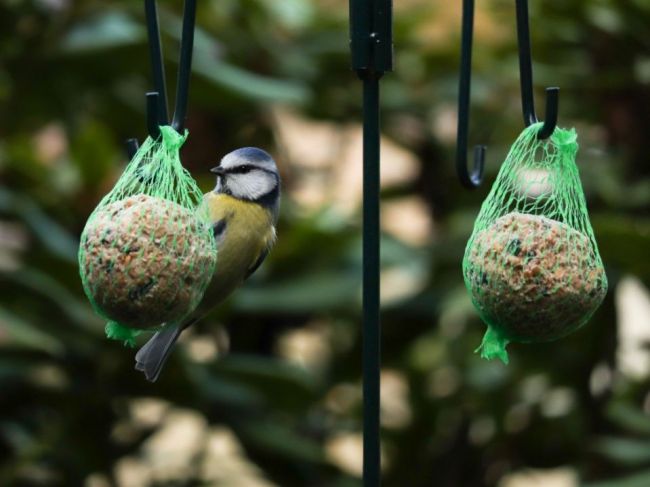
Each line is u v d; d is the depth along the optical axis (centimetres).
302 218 992
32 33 997
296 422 1027
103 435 971
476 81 1185
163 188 619
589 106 1080
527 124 654
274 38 1161
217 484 1014
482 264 603
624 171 1055
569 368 1096
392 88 1215
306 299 955
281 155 1171
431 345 1125
